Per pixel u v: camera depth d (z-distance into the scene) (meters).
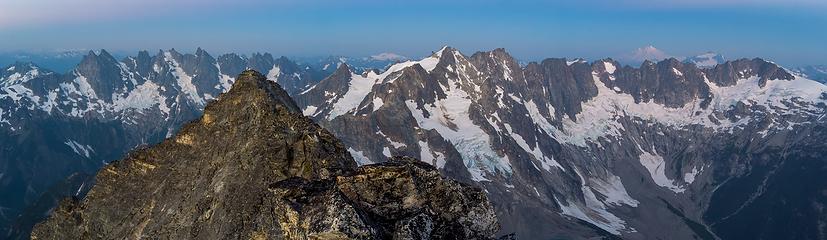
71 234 89.94
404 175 46.28
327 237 39.34
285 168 64.81
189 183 78.50
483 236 45.06
